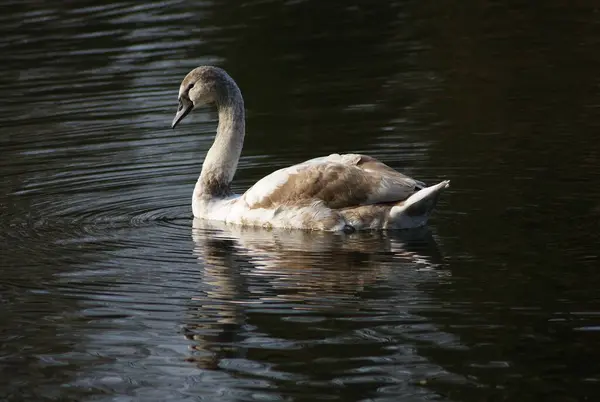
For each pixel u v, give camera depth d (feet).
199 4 90.27
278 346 34.83
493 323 35.65
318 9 89.10
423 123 63.00
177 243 46.01
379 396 31.30
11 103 69.92
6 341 36.27
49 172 57.41
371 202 46.78
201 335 35.99
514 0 90.58
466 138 59.77
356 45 79.56
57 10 89.45
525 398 30.81
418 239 44.96
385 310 37.17
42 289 40.65
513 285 38.83
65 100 70.03
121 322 37.40
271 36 81.82
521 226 45.85
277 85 71.87
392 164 56.29
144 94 70.23
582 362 32.73
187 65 75.15
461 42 79.61
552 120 62.18
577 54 75.20
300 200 47.26
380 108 66.23
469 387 31.53
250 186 54.44
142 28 84.02
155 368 33.99
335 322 36.37
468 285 39.09
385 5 89.97
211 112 68.90
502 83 69.87
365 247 44.19
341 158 48.39
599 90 67.05
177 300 39.09
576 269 40.14
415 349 34.09
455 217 47.70
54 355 35.19
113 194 53.72
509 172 53.93
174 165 58.18
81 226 48.88
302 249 44.34
